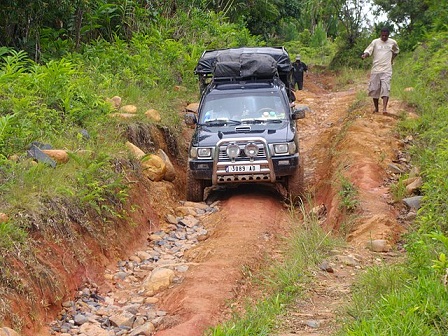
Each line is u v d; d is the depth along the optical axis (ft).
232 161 38.73
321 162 48.49
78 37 57.82
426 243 25.05
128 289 29.01
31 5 51.60
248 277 27.96
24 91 37.32
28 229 26.91
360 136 44.86
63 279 27.09
